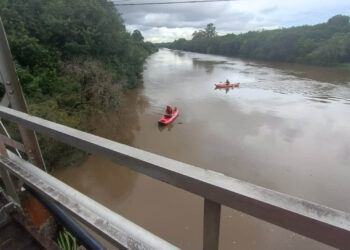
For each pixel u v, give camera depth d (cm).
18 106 138
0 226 114
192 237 469
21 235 110
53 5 1226
